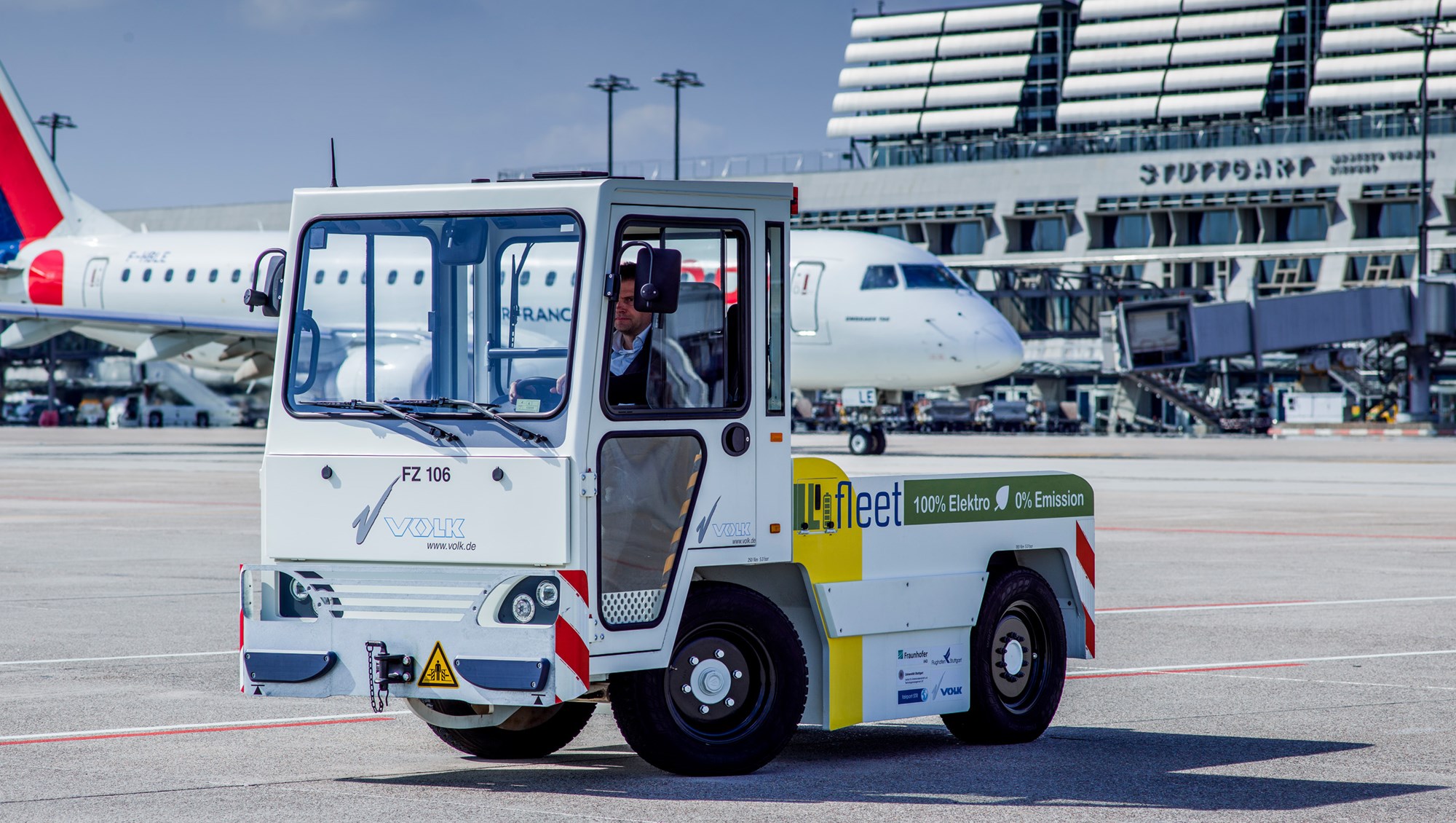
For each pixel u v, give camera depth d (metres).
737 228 11.54
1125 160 147.88
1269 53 165.12
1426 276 97.94
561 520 10.59
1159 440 99.19
